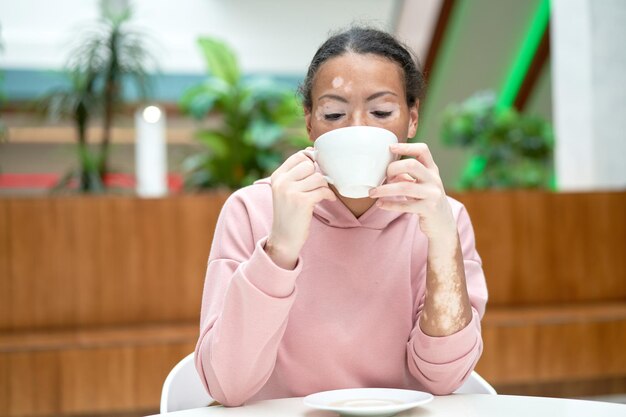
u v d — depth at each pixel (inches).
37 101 182.7
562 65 169.3
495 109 233.6
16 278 115.1
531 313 116.6
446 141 241.4
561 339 111.1
